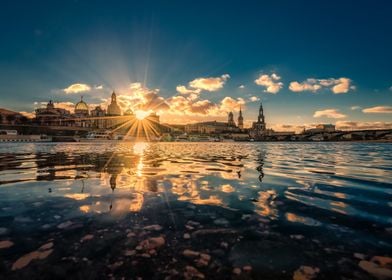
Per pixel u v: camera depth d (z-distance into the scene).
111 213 3.97
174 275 2.27
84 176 7.90
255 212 4.12
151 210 4.16
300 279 2.22
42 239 2.97
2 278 2.18
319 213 4.10
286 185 6.58
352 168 10.95
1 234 3.11
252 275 2.28
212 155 20.86
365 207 4.46
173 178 7.59
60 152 23.95
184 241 2.96
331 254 2.69
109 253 2.65
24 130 155.38
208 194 5.41
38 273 2.27
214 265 2.44
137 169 9.94
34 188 5.93
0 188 5.91
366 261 2.54
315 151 30.98
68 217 3.75
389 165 12.38
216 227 3.42
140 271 2.32
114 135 166.75
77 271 2.31
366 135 140.88
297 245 2.90
